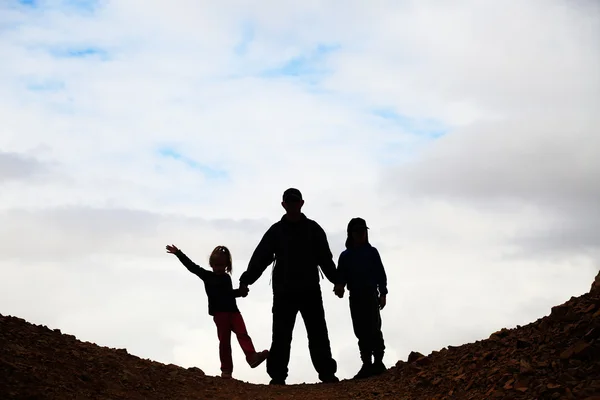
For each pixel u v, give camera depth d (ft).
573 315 21.75
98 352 24.12
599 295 22.40
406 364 26.16
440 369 23.18
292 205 28.68
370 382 24.98
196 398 22.25
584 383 17.66
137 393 21.17
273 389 24.89
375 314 27.32
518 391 18.39
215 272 27.22
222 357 26.66
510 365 20.13
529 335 22.57
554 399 17.29
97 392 20.02
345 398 22.89
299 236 28.86
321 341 28.86
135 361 24.71
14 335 22.53
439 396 20.77
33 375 19.34
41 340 23.02
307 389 24.95
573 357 19.16
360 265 27.68
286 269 28.63
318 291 28.99
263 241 29.14
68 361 21.85
